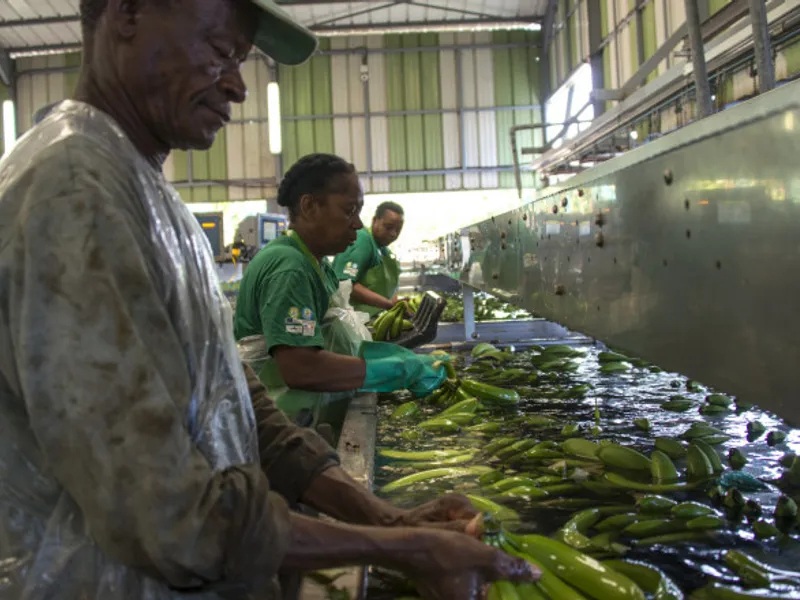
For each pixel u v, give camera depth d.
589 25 11.50
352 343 2.76
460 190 14.57
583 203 1.97
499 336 4.60
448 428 2.33
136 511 0.71
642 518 1.42
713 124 1.17
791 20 4.16
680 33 5.33
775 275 1.00
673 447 1.88
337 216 2.38
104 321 0.72
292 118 14.41
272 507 0.82
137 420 0.71
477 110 14.45
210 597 0.84
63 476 0.73
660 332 1.44
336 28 13.45
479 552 0.91
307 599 1.07
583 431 2.21
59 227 0.74
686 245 1.30
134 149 0.88
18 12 12.68
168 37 0.88
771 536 1.33
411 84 14.41
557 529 1.42
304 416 2.08
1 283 0.74
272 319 2.25
